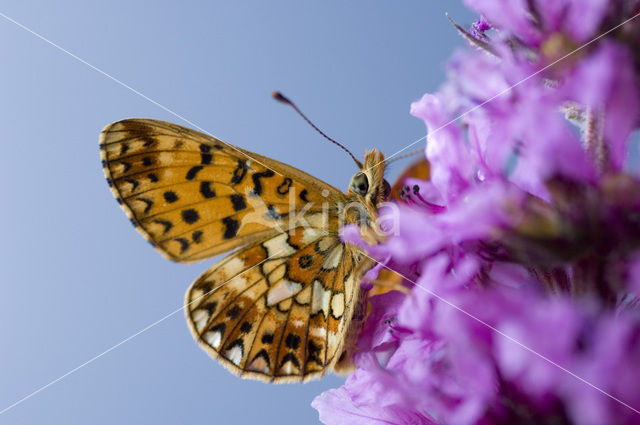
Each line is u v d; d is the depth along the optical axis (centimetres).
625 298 12
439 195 13
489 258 12
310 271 14
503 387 11
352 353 13
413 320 12
